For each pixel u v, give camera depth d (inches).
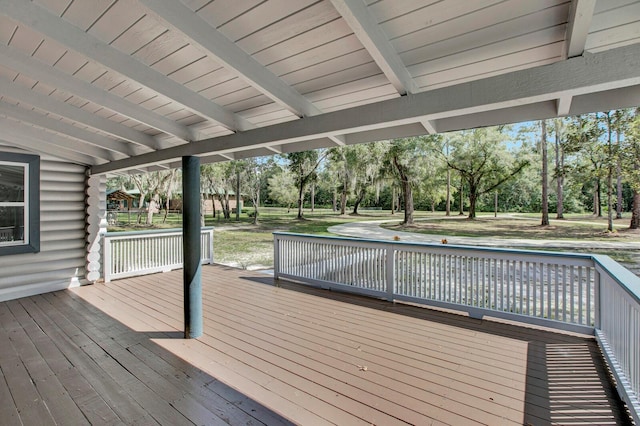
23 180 192.7
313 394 95.4
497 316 153.1
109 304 182.4
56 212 207.6
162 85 88.4
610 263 117.2
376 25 60.7
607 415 84.9
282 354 121.1
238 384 101.0
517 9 54.9
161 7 58.3
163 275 252.5
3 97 116.4
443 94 72.4
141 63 82.7
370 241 193.2
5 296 188.1
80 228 219.5
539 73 60.9
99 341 133.4
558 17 56.1
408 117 77.2
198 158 139.8
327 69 80.9
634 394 86.0
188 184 136.9
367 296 194.7
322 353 121.8
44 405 91.0
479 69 75.9
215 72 86.8
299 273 227.1
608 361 108.0
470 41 64.6
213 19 64.3
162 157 146.7
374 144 378.3
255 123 127.0
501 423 82.1
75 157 204.5
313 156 547.2
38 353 122.6
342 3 52.1
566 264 136.3
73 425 82.6
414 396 94.3
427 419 83.8
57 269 209.6
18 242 192.4
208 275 251.8
